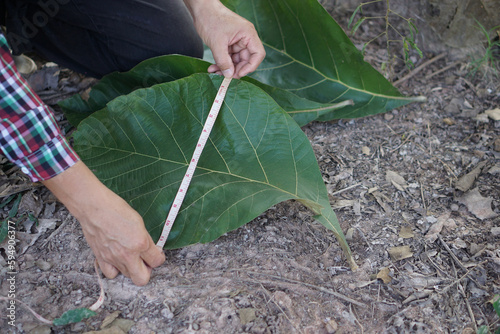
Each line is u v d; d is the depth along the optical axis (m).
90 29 1.04
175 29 1.06
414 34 1.32
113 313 0.84
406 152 1.10
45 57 1.10
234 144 0.95
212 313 0.84
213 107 0.94
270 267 0.90
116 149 0.92
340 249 0.94
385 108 1.14
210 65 1.00
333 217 0.91
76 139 0.90
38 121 0.73
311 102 1.08
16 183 1.02
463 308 0.87
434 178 1.05
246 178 0.94
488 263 0.92
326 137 1.13
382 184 1.04
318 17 1.08
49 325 0.83
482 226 0.97
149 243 0.83
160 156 0.93
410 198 1.02
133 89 1.07
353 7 1.38
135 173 0.92
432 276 0.90
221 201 0.91
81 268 0.90
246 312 0.84
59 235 0.95
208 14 0.96
